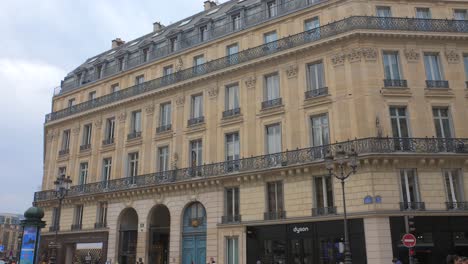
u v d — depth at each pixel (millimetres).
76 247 32562
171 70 32094
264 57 26281
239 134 26453
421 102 22828
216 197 25953
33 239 19766
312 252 21875
